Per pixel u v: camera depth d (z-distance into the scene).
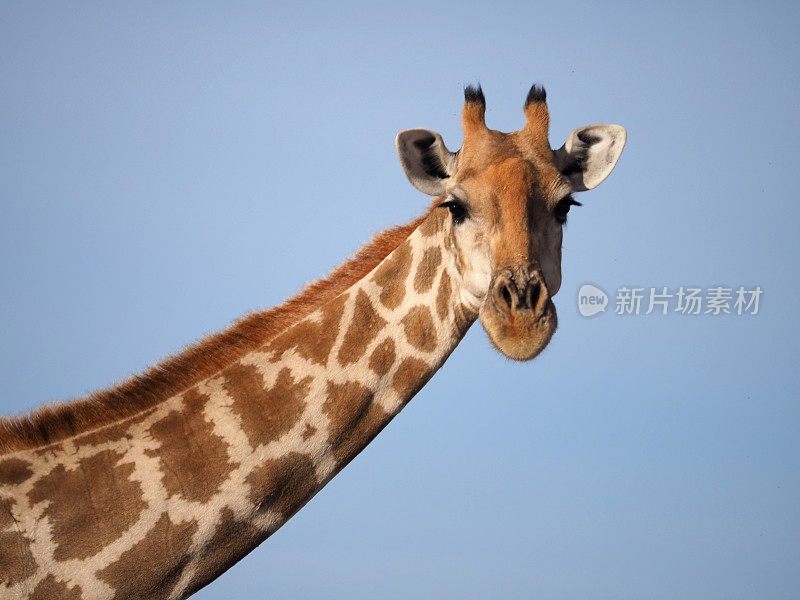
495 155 20.39
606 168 21.20
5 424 18.86
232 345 20.02
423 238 20.83
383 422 20.05
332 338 19.98
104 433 18.95
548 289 20.11
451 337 20.48
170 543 18.50
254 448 19.06
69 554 18.12
